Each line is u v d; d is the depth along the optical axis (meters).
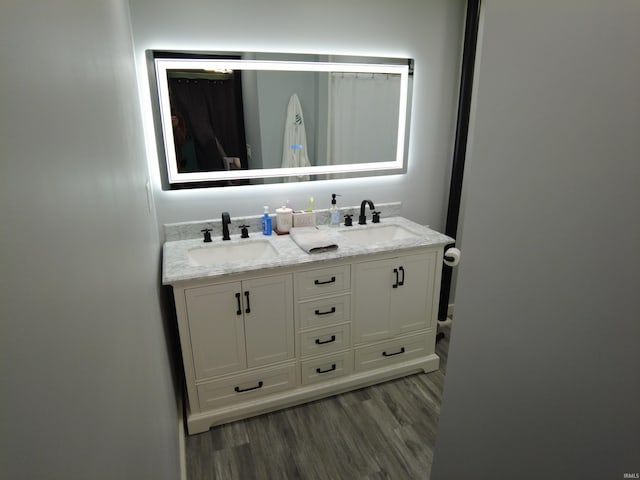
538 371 0.75
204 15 2.04
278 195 2.45
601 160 0.59
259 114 2.28
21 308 0.31
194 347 1.93
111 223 0.71
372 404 2.24
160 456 1.09
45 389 0.34
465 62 2.51
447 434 1.06
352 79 2.42
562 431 0.72
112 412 0.57
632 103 0.54
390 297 2.30
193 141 2.18
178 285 1.80
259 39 2.17
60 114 0.46
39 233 0.35
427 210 2.90
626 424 0.60
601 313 0.62
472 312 0.91
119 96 1.10
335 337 2.22
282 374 2.15
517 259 0.77
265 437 2.01
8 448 0.27
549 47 0.65
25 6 0.37
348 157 2.55
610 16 0.56
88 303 0.50
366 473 1.81
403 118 2.62
